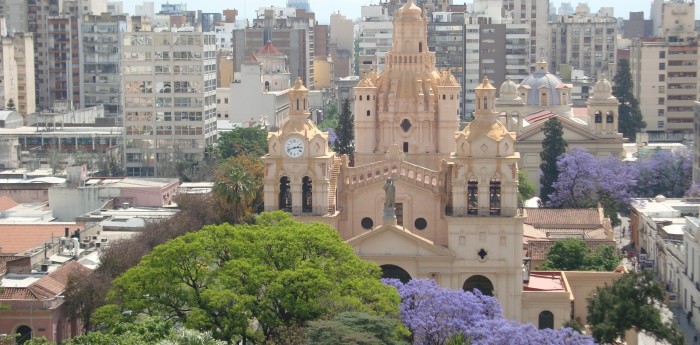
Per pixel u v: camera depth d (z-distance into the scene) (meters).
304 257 181.38
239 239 181.25
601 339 185.88
